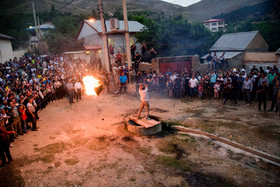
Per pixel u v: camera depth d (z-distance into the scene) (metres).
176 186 6.06
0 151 7.20
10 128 8.94
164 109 13.17
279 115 10.68
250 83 12.78
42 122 11.45
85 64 25.80
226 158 7.45
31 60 25.02
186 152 7.94
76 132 10.04
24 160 7.60
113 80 17.19
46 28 52.91
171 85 15.73
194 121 10.80
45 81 15.38
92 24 29.17
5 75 16.98
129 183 6.25
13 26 38.53
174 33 29.17
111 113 12.77
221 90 14.70
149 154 7.85
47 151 8.21
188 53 29.28
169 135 9.55
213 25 83.81
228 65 23.81
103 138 9.31
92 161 7.48
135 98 15.97
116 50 28.34
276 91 10.98
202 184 6.12
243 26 39.75
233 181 6.22
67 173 6.83
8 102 10.24
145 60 23.33
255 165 6.98
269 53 22.81
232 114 11.48
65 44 35.38
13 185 6.29
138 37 26.23
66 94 17.33
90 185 6.23
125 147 8.46
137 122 10.28
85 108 13.77
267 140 8.31
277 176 6.41
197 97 15.57
